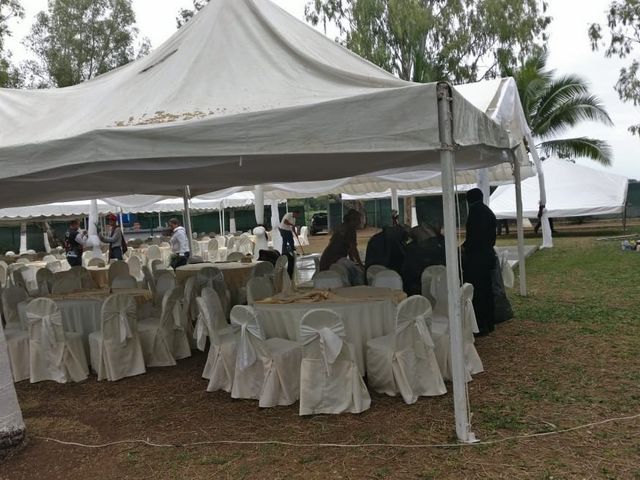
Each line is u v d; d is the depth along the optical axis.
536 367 5.26
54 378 5.56
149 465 3.66
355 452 3.64
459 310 3.68
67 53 26.36
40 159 3.94
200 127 3.62
